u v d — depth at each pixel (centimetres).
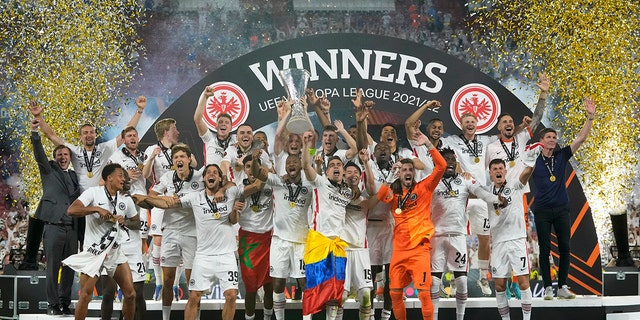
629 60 1853
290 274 1098
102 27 1927
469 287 1438
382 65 1417
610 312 1169
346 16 2180
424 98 1416
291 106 1108
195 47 2116
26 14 1897
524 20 1944
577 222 1384
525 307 1119
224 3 2147
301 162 1095
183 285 1377
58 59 1891
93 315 1173
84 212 998
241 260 1118
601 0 1870
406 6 2183
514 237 1119
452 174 1135
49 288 1123
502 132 1257
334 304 1062
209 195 1070
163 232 1112
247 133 1233
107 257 1020
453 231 1124
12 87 1888
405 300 1170
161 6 2111
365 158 1078
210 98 1391
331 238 1060
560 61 1889
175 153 1109
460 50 2112
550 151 1188
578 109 1852
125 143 1195
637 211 1908
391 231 1137
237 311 1172
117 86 1992
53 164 1145
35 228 1321
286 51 1411
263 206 1116
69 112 1861
